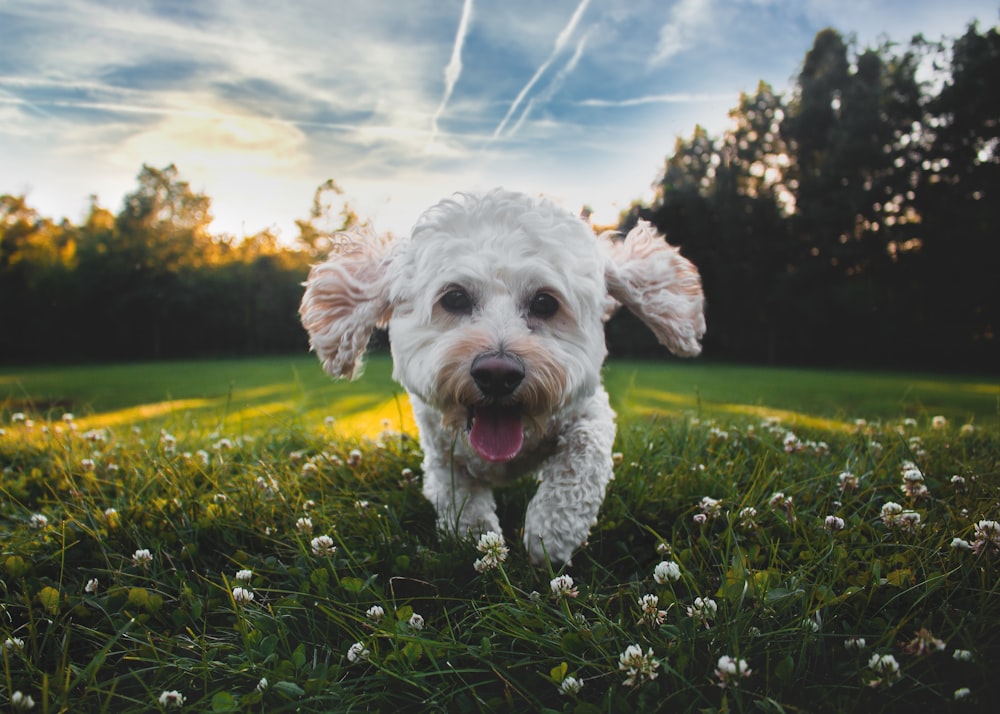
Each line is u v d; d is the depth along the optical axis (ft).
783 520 1.29
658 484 1.52
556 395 1.29
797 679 0.88
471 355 1.25
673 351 1.67
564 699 0.91
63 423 2.40
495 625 1.02
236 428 2.63
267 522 1.42
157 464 1.61
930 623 0.96
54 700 0.89
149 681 0.97
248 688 0.94
